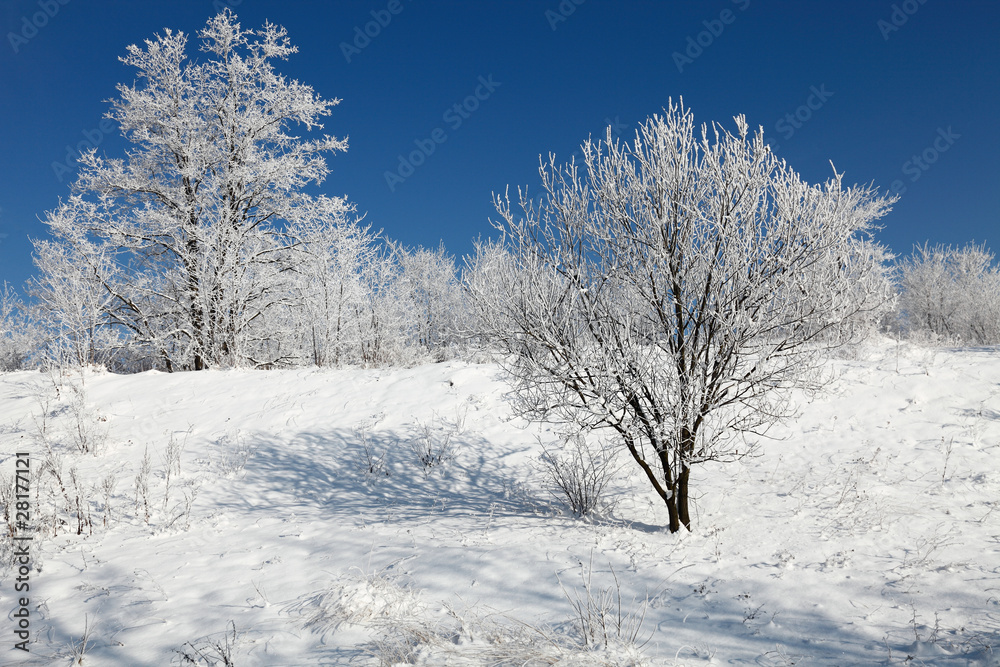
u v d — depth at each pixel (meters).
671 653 3.40
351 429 10.02
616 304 5.80
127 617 4.29
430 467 8.59
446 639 3.63
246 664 3.46
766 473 7.34
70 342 16.39
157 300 19.22
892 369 9.57
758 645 3.48
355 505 7.51
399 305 22.20
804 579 4.36
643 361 5.43
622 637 3.59
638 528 6.02
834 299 5.15
